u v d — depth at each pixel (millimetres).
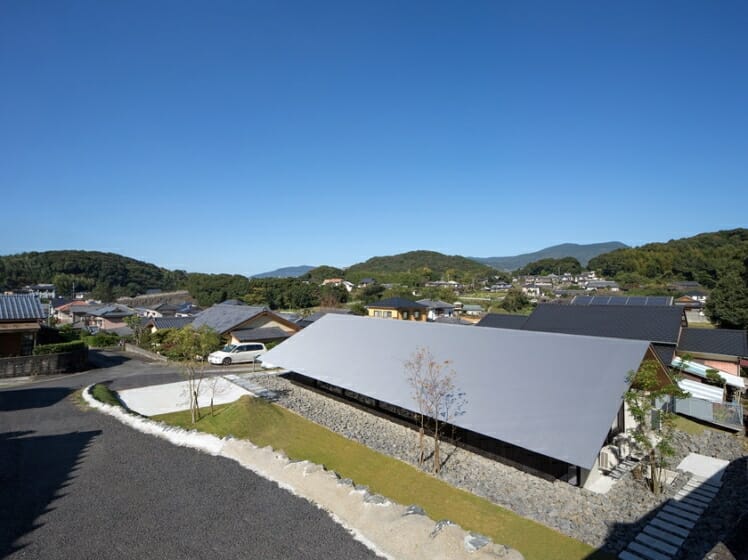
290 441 12320
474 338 14445
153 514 8281
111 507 8500
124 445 11844
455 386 12016
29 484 9391
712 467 10836
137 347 30688
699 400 14516
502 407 10539
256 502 8859
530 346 12828
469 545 7113
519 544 7410
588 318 21844
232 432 12914
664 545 7258
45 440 12117
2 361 20453
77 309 57875
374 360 15312
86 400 15969
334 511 8570
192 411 14688
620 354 10984
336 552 7227
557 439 9016
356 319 19688
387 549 7352
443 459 11023
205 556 7004
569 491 9281
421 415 11984
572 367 11188
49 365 21750
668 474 10234
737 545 7117
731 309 35188
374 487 9625
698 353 19859
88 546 7184
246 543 7402
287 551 7207
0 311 22516
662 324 19609
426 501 8930
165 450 11562
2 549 7027
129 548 7156
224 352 25750
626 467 10469
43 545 7180
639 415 9477
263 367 24531
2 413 14609
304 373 16219
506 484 9625
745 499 8984
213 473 10195
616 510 8508
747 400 17062
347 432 13008
